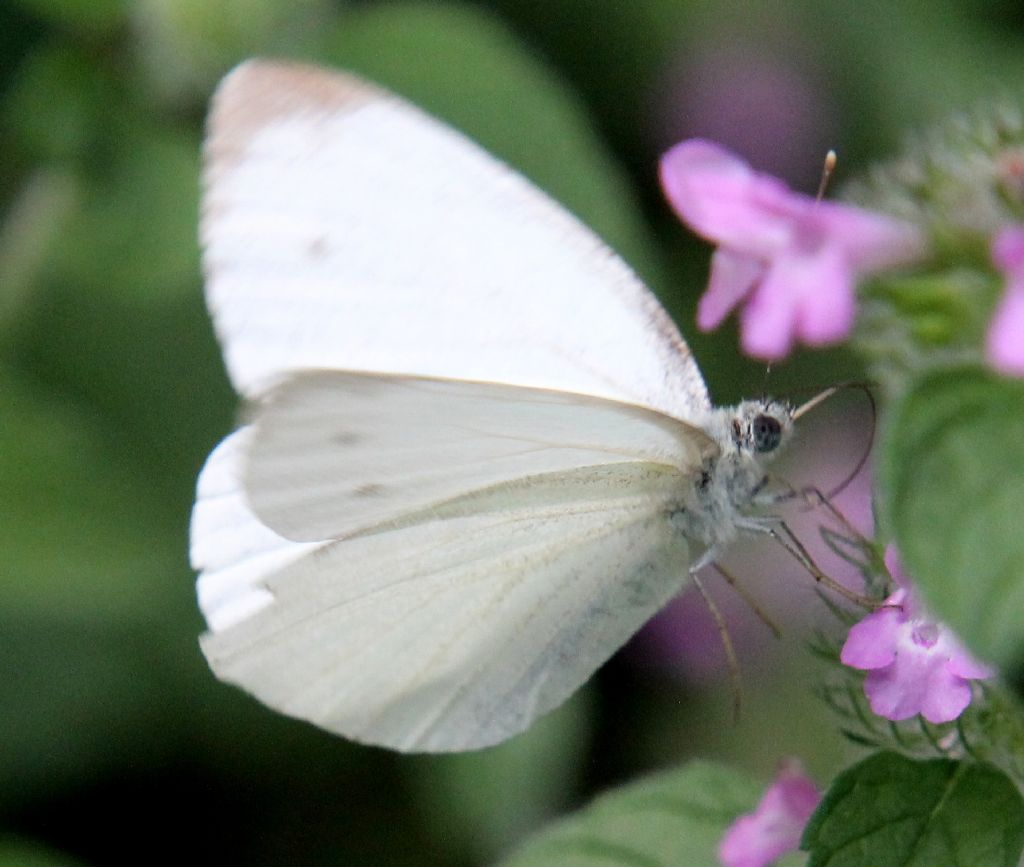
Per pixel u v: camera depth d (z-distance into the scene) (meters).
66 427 0.40
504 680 0.37
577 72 0.44
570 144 0.40
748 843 0.37
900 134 0.44
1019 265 0.35
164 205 0.40
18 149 0.41
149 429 0.42
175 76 0.41
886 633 0.35
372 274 0.36
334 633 0.37
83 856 0.42
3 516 0.39
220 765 0.42
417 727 0.37
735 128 0.44
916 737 0.36
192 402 0.42
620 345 0.37
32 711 0.41
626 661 0.42
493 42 0.41
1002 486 0.35
